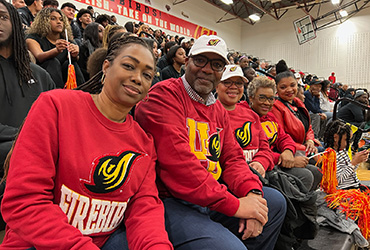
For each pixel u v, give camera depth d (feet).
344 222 6.28
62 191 2.43
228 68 5.33
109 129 2.71
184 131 3.65
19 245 2.42
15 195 2.17
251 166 4.99
